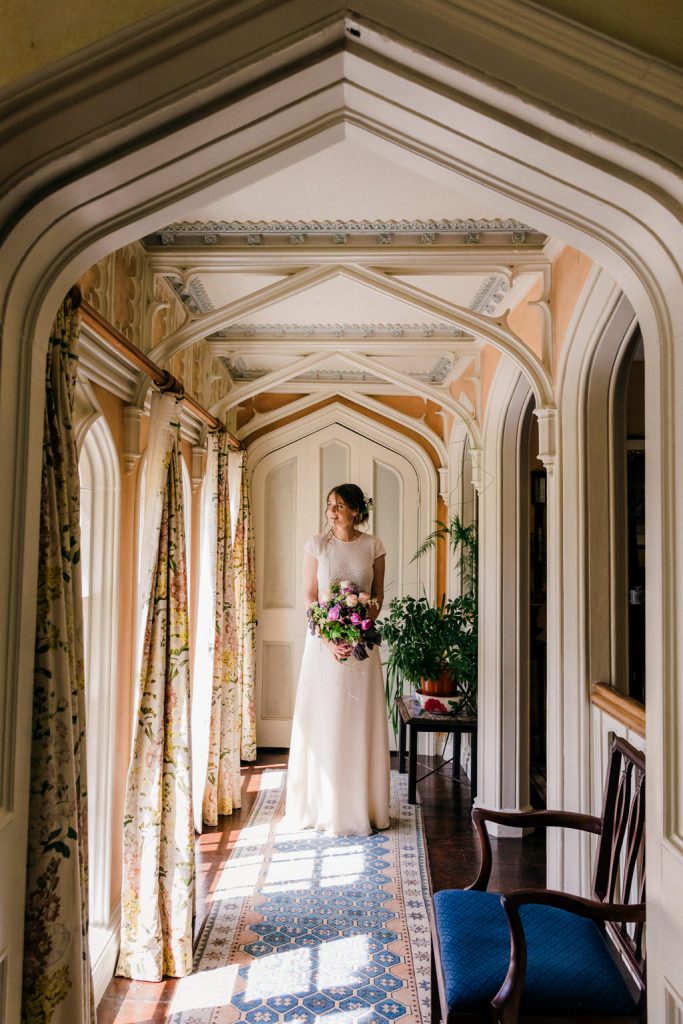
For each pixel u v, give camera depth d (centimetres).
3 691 155
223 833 454
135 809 300
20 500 159
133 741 302
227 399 505
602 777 306
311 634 466
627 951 202
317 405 696
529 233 326
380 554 473
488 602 477
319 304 440
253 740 629
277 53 143
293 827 462
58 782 184
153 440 313
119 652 317
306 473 696
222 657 493
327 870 398
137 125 144
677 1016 159
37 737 180
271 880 386
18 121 141
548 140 149
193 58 142
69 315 197
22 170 143
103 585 310
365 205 300
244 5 140
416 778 511
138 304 322
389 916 346
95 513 312
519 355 337
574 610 322
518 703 465
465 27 143
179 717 310
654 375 170
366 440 697
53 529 185
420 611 556
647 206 153
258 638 688
